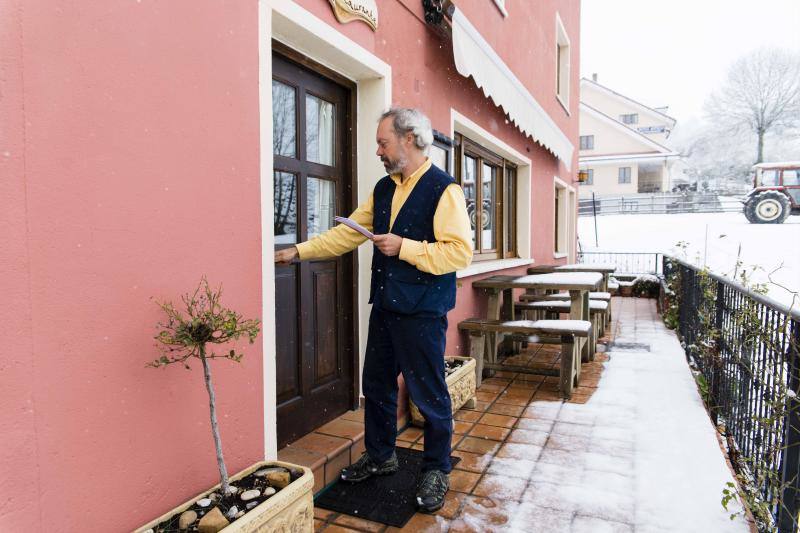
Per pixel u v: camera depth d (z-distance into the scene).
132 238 1.66
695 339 5.43
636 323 8.34
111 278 1.59
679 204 31.22
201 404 1.93
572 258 11.84
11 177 1.33
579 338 4.77
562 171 10.13
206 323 1.66
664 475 2.88
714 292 4.45
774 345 2.52
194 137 1.89
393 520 2.39
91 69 1.53
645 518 2.44
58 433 1.45
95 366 1.55
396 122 2.36
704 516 2.45
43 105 1.40
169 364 1.80
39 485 1.40
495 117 5.80
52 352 1.43
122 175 1.62
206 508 1.73
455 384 3.66
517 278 5.54
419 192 2.39
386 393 2.73
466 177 5.72
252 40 2.16
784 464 2.19
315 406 3.06
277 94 2.78
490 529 2.34
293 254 2.48
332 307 3.23
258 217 2.20
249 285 2.16
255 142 2.18
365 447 2.87
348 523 2.39
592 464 3.03
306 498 1.92
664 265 10.91
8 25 1.32
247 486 1.89
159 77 1.75
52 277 1.43
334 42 2.75
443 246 2.27
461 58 3.83
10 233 1.33
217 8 1.98
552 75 8.59
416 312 2.39
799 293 2.29
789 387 2.22
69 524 1.48
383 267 2.50
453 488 2.73
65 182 1.46
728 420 3.66
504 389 4.64
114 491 1.61
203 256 1.93
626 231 25.55
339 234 2.57
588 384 4.77
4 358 1.32
